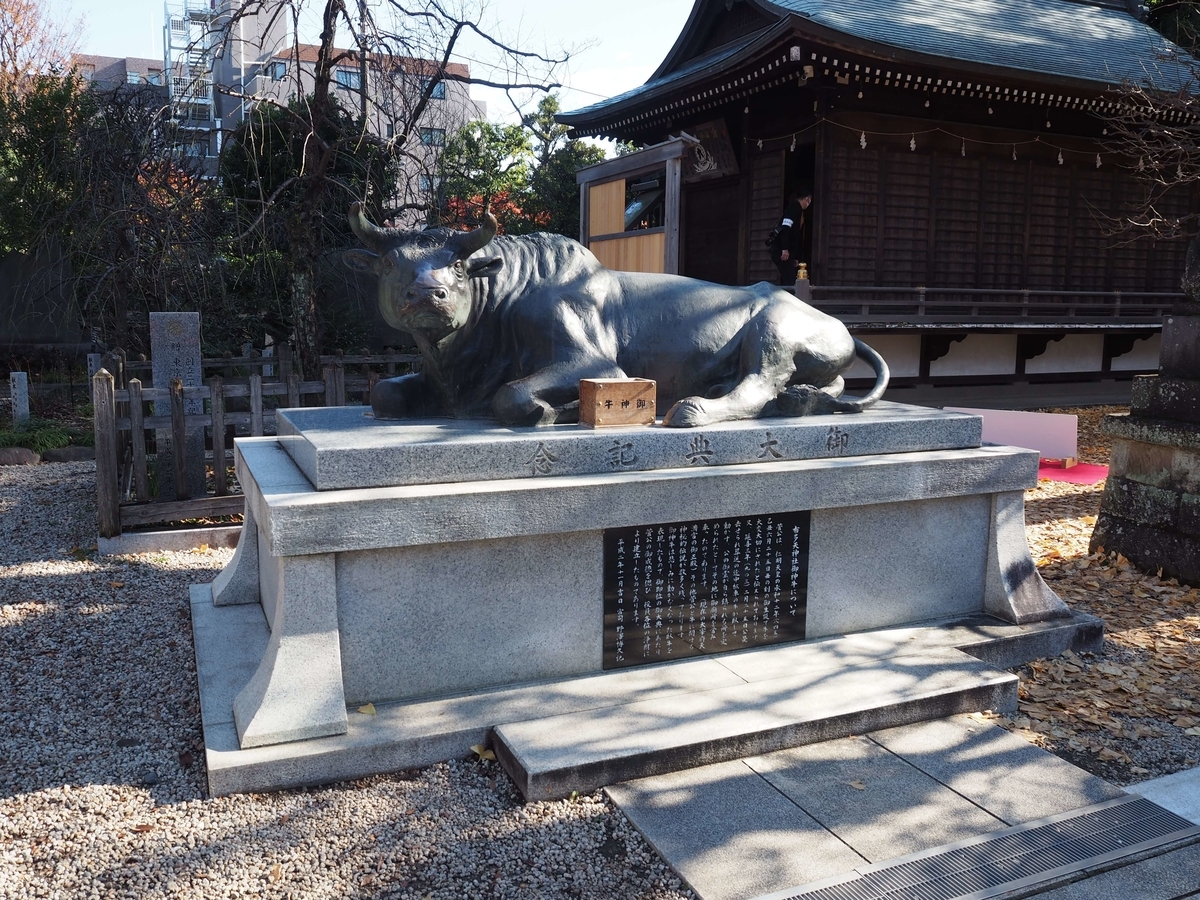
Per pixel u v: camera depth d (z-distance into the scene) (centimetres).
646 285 514
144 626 538
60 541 727
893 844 327
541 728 377
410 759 368
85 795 353
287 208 1166
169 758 385
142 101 1106
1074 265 1662
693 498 429
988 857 321
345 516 367
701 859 316
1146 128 1306
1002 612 514
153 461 884
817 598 478
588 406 452
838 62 1279
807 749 391
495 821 336
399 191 1207
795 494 452
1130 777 386
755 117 1525
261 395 768
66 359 1606
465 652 408
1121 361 1809
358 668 391
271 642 389
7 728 412
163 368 784
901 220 1475
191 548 714
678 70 1936
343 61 1299
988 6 1812
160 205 1088
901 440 494
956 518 510
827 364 527
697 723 384
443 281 430
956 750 394
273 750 355
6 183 1370
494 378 489
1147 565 671
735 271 1614
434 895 299
